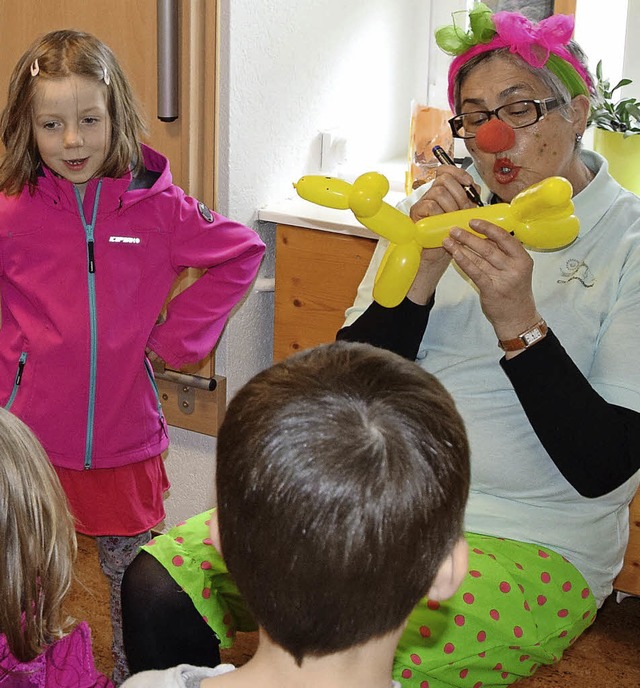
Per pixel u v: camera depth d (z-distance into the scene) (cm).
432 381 84
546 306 147
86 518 187
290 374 82
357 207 127
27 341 180
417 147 223
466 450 82
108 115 172
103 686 128
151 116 208
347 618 78
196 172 208
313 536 76
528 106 142
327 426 77
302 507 76
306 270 213
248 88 206
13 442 119
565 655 204
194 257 181
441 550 80
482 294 130
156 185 179
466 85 146
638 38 217
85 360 177
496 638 128
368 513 76
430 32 254
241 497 79
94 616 213
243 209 214
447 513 79
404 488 77
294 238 213
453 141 224
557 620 136
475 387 149
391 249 136
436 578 83
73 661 124
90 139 171
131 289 179
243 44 202
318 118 231
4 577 116
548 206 125
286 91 218
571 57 144
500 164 144
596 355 144
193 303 185
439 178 142
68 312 177
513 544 139
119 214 177
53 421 179
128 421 182
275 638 81
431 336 156
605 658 204
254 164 214
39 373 178
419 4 254
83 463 181
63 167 172
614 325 142
